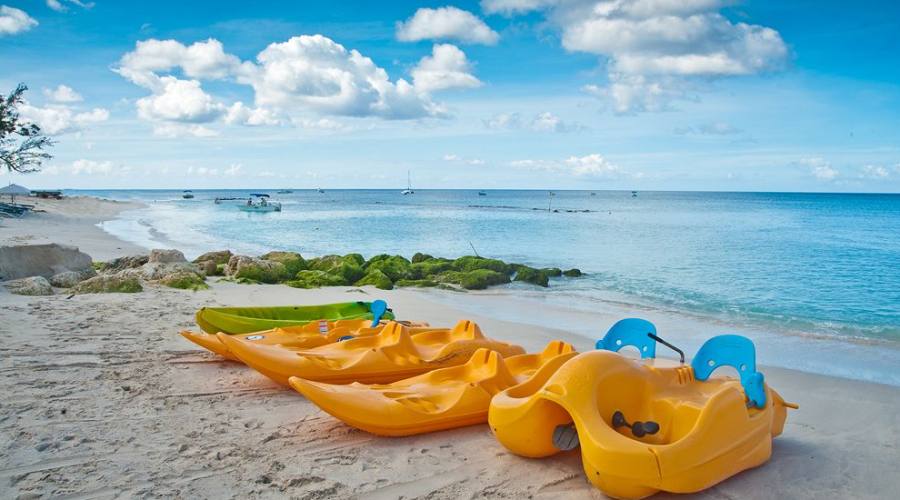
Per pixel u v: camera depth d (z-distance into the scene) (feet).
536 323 39.96
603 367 15.28
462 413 18.44
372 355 22.07
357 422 17.01
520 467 16.03
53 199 235.20
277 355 21.22
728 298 51.24
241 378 23.26
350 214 218.18
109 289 42.16
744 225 152.35
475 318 41.01
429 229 140.36
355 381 21.76
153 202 375.04
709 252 87.71
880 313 44.73
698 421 14.52
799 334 37.45
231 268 56.95
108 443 16.71
